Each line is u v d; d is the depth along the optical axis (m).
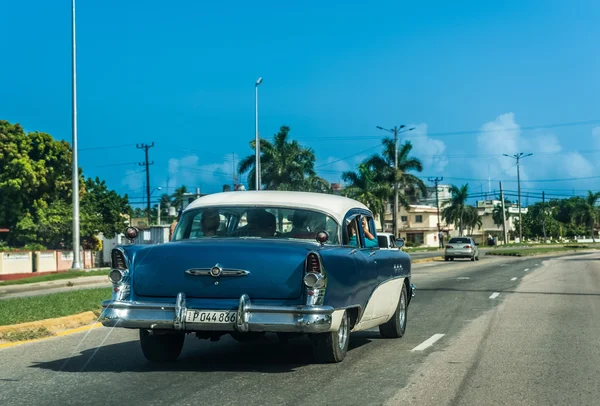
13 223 42.88
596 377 7.41
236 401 6.15
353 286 7.76
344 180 72.25
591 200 138.88
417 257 52.78
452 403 6.18
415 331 11.28
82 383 6.94
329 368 7.80
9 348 9.36
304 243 7.49
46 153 44.78
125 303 7.22
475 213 118.00
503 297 17.83
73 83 33.44
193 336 10.50
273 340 10.13
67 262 43.12
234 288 7.11
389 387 6.80
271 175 59.47
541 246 97.69
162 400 6.18
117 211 53.03
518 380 7.23
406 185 72.12
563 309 14.78
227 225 8.12
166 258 7.30
